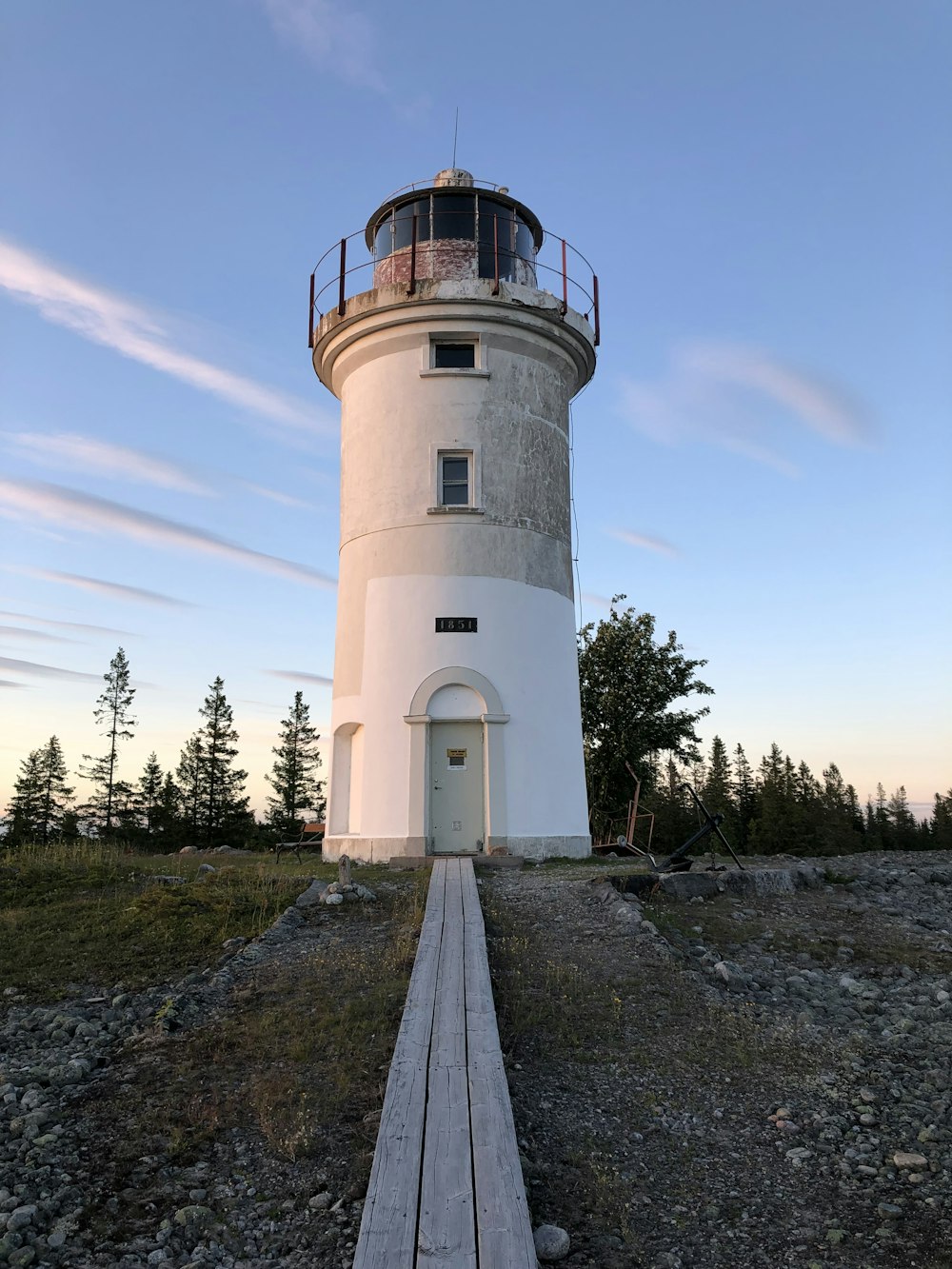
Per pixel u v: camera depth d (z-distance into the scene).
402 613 17.97
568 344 19.56
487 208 19.66
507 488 18.58
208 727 57.09
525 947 10.22
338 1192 5.65
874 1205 5.80
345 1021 8.03
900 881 15.13
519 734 17.62
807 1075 7.68
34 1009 8.88
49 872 13.91
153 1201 5.61
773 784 63.88
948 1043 8.55
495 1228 4.73
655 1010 8.73
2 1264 4.99
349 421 19.73
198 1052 7.64
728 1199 5.83
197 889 12.52
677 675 30.19
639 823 36.31
